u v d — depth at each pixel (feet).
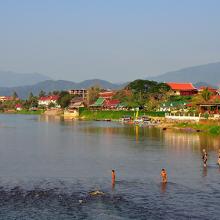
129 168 282.97
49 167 287.07
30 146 412.77
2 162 308.40
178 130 593.42
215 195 207.72
